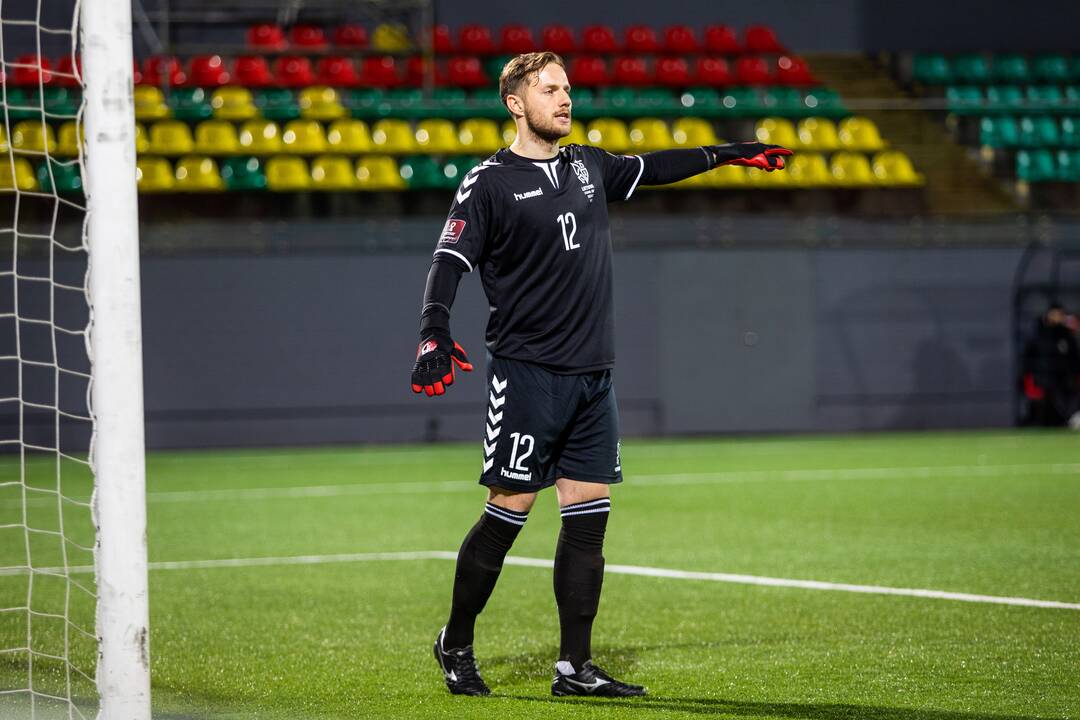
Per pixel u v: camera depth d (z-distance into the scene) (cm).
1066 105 6538
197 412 5422
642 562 2389
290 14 6612
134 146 1112
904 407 5844
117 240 1102
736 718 1275
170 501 3572
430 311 1307
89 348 1127
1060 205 6450
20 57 5725
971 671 1482
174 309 5406
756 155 1508
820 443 5272
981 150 6544
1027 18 7350
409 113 6172
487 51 6788
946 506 3197
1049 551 2458
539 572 2320
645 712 1305
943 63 7106
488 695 1402
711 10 7150
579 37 7019
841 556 2430
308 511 3319
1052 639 1659
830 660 1557
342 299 5506
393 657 1628
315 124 5972
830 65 7144
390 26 6581
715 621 1828
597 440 1396
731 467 4312
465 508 3362
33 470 4609
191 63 6306
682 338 5684
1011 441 5197
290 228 5475
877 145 6406
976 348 5875
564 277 1353
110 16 1100
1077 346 5844
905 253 5819
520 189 1343
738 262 5716
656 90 6819
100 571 1105
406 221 5547
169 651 1680
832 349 5788
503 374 1373
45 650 1706
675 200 5978
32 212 5200
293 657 1634
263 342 5462
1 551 2741
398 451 5247
